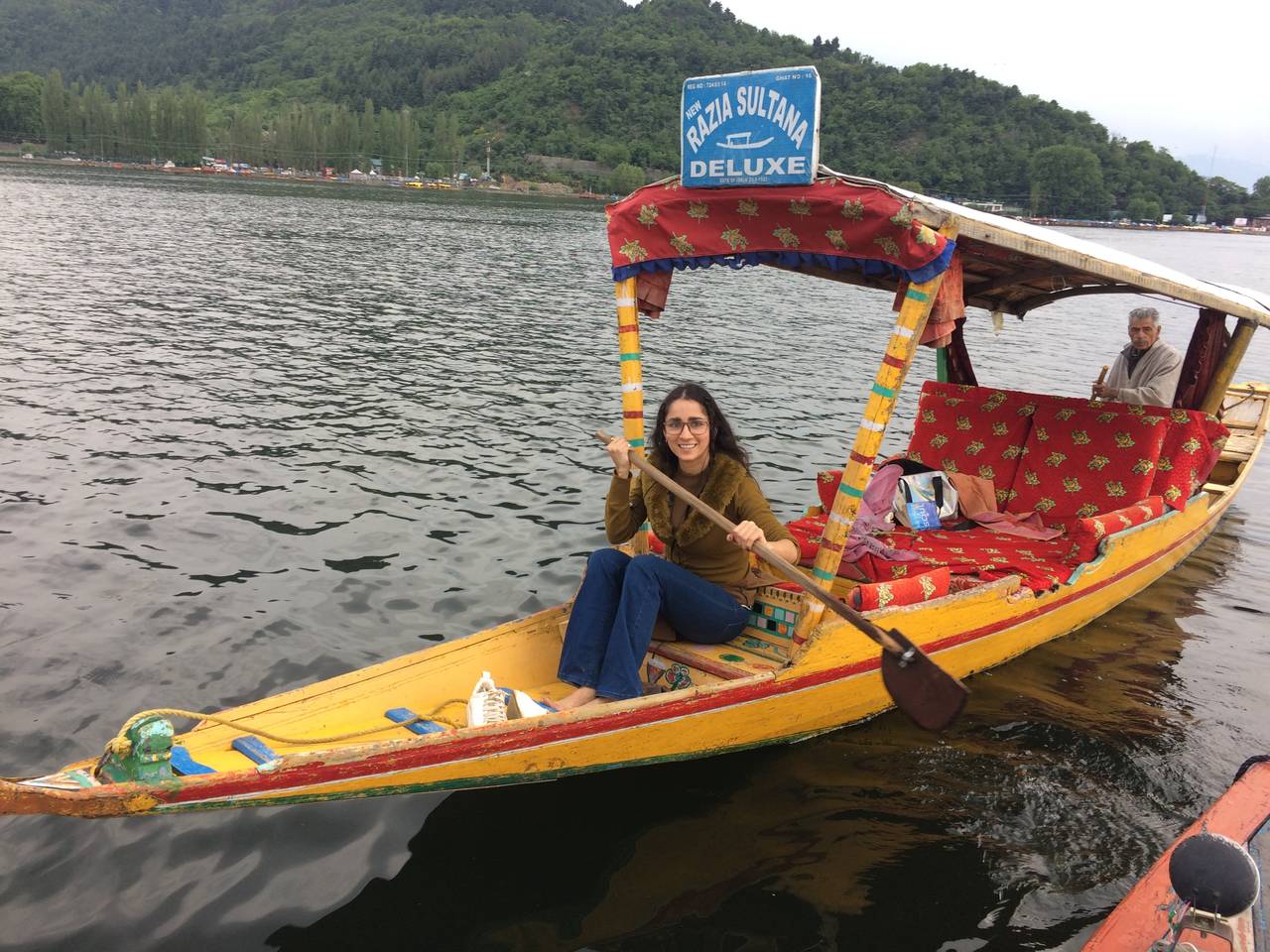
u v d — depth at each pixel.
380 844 4.18
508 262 33.47
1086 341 22.00
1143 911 3.49
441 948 3.60
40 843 4.09
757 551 4.31
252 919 3.72
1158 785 4.80
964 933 3.74
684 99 4.59
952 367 8.40
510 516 8.28
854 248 4.31
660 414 4.65
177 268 25.08
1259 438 9.77
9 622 5.88
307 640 5.91
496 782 3.89
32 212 39.56
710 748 4.54
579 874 4.02
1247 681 6.03
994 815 4.50
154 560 6.91
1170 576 7.90
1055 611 6.26
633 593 4.46
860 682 5.05
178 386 12.20
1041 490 7.42
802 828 4.34
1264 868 3.56
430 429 10.85
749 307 25.05
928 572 5.32
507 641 4.84
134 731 3.28
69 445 9.41
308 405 11.66
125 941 3.59
